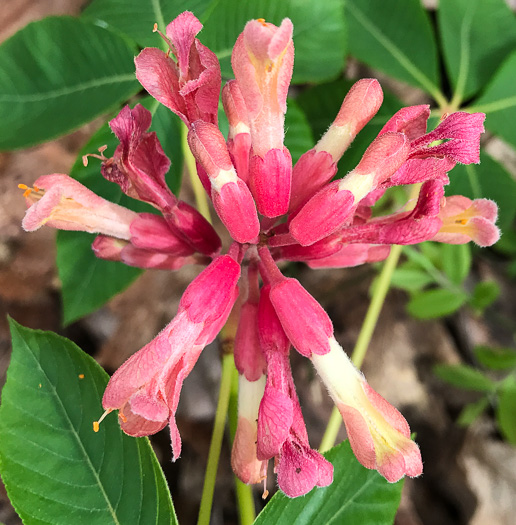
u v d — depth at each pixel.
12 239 0.16
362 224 0.08
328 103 0.12
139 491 0.07
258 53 0.06
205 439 0.15
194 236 0.08
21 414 0.07
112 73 0.10
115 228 0.08
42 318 0.16
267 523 0.07
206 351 0.16
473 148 0.06
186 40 0.06
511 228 0.16
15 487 0.07
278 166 0.07
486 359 0.13
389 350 0.16
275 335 0.07
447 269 0.13
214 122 0.07
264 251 0.08
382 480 0.07
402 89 0.17
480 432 0.16
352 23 0.12
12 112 0.10
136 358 0.06
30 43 0.10
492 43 0.12
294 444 0.06
